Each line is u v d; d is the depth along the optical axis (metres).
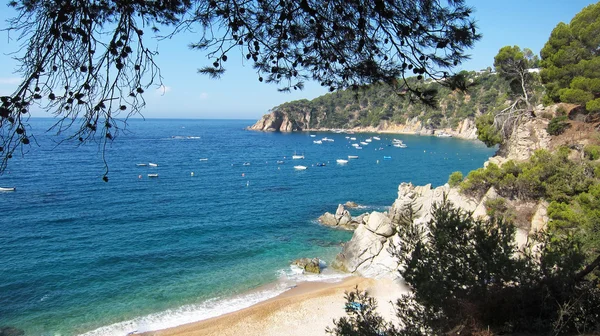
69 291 26.06
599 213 17.05
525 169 24.86
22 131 3.73
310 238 38.19
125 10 4.42
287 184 67.88
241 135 196.38
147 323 22.48
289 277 29.19
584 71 27.94
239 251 34.44
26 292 25.62
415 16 4.77
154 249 34.25
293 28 5.43
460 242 7.61
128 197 54.12
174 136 185.25
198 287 27.31
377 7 4.46
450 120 175.00
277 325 22.44
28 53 3.92
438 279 7.25
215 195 57.47
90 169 76.50
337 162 98.69
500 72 36.38
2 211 44.47
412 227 8.52
